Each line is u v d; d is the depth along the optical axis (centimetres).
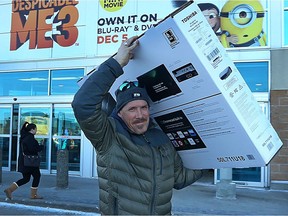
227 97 182
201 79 183
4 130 1184
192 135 213
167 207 216
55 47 1124
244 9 934
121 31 1045
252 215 622
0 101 1179
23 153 736
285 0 912
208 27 182
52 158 1119
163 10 1009
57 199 744
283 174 860
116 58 199
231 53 929
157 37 184
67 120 1109
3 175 1067
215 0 955
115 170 205
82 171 1059
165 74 195
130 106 207
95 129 199
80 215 643
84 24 1093
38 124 1138
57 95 1114
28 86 1159
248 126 188
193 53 175
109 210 206
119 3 1048
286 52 884
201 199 745
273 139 198
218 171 923
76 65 1088
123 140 208
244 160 202
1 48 1188
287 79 876
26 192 812
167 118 216
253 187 897
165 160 216
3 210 670
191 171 237
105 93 200
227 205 694
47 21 1138
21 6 1171
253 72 917
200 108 194
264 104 898
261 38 918
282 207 682
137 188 206
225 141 201
